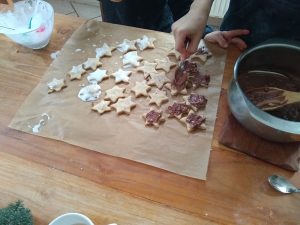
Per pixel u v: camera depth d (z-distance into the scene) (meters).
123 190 0.65
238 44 0.91
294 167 0.66
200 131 0.73
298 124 0.62
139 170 0.68
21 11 0.94
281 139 0.65
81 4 2.18
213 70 0.86
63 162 0.70
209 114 0.76
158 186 0.65
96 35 0.96
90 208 0.63
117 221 0.61
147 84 0.84
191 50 0.84
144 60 0.89
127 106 0.78
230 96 0.70
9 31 0.88
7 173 0.68
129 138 0.73
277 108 0.70
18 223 0.55
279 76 0.78
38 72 0.88
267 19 0.87
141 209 0.62
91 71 0.88
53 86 0.83
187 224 0.60
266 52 0.74
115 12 1.19
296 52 0.73
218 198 0.63
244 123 0.68
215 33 0.93
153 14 1.22
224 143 0.70
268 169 0.67
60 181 0.67
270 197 0.63
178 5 1.36
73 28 0.99
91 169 0.68
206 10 0.83
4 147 0.73
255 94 0.72
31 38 0.90
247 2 0.87
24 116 0.78
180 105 0.78
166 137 0.73
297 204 0.62
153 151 0.70
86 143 0.72
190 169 0.67
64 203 0.63
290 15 0.82
